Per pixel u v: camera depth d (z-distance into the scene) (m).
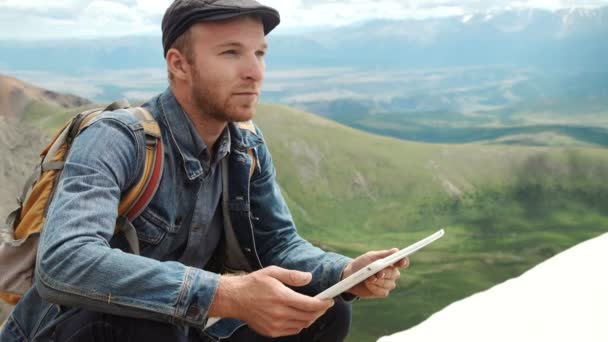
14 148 12.90
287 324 1.69
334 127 189.62
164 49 2.10
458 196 166.50
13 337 1.94
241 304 1.65
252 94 2.04
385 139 190.50
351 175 165.25
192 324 1.66
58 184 1.81
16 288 1.90
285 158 165.38
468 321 3.64
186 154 2.03
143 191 1.94
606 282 3.60
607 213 162.38
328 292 1.76
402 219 152.50
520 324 3.48
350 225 147.88
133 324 1.73
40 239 1.69
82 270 1.60
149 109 2.06
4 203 10.66
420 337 3.61
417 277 129.00
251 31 2.01
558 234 151.25
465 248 144.12
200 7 1.94
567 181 179.25
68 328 1.75
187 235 2.11
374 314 109.00
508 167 187.00
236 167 2.21
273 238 2.41
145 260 1.67
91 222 1.68
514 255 138.75
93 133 1.85
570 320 3.38
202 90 2.01
